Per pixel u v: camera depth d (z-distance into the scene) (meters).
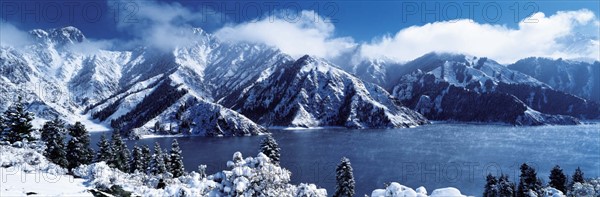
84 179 27.84
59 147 64.62
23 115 58.00
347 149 171.38
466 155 151.38
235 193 19.09
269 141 68.12
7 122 56.81
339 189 63.84
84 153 72.81
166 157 78.44
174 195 24.23
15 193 18.66
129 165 82.00
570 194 36.00
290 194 21.05
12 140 56.09
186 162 138.62
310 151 165.25
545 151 163.00
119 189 26.41
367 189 96.25
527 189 68.12
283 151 165.88
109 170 30.00
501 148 172.38
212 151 170.75
